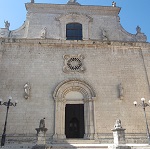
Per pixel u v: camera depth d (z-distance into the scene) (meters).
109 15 25.83
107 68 21.50
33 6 25.31
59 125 18.78
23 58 21.34
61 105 19.69
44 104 19.48
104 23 25.19
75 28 24.80
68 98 20.45
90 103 19.83
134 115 19.67
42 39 22.14
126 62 21.94
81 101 20.30
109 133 18.77
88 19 25.00
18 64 21.02
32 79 20.45
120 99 20.16
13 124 18.58
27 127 18.58
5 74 20.44
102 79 20.94
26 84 19.89
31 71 20.80
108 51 22.34
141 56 22.41
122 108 19.84
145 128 19.25
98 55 22.06
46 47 22.09
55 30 24.19
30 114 19.03
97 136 18.53
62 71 21.03
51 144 16.66
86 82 20.50
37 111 19.19
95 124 18.98
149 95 20.58
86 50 22.23
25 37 23.59
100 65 21.59
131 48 22.72
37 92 19.91
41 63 21.25
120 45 22.58
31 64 21.12
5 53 21.41
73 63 21.50
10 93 19.67
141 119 19.56
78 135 23.98
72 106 24.16
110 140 18.36
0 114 18.84
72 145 15.78
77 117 24.67
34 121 18.80
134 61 22.06
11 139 18.00
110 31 24.73
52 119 19.00
